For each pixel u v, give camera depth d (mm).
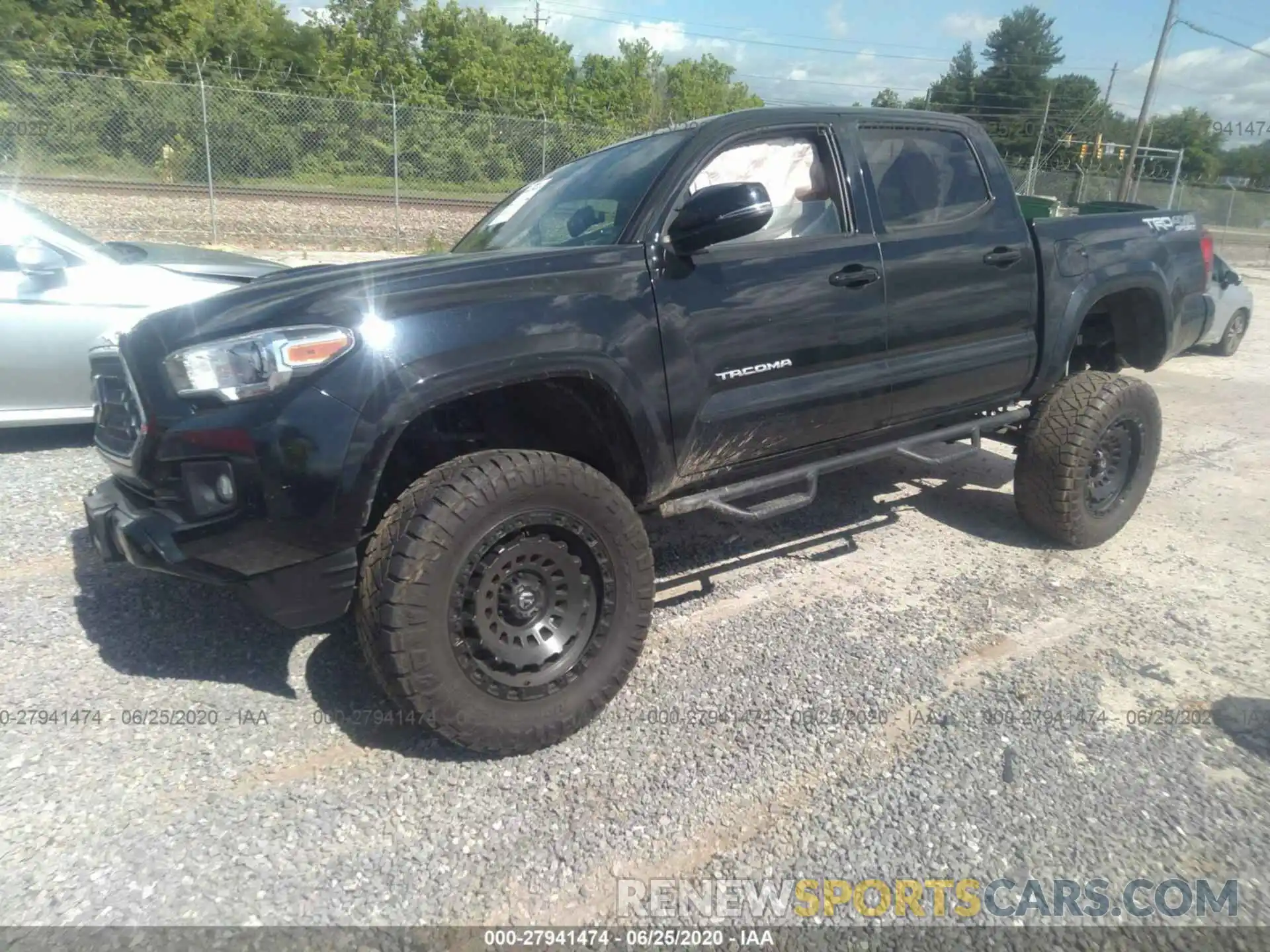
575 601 2939
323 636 3537
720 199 2957
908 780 2795
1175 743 3002
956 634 3699
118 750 2814
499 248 3711
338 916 2244
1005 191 4262
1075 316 4383
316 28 32812
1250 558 4566
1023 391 4422
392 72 32844
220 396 2580
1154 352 4957
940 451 5719
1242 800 2727
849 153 3742
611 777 2789
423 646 2619
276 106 16281
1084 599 4039
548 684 2848
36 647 3369
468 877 2385
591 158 4023
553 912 2283
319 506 2551
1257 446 6742
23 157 15469
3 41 22391
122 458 2943
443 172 17266
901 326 3762
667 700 3195
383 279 2811
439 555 2604
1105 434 4324
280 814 2580
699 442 3262
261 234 15039
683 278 3176
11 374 5172
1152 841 2557
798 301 3432
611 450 3156
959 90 65938
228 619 3627
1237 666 3498
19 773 2689
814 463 3805
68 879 2312
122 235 14023
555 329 2842
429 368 2631
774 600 3973
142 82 15625
